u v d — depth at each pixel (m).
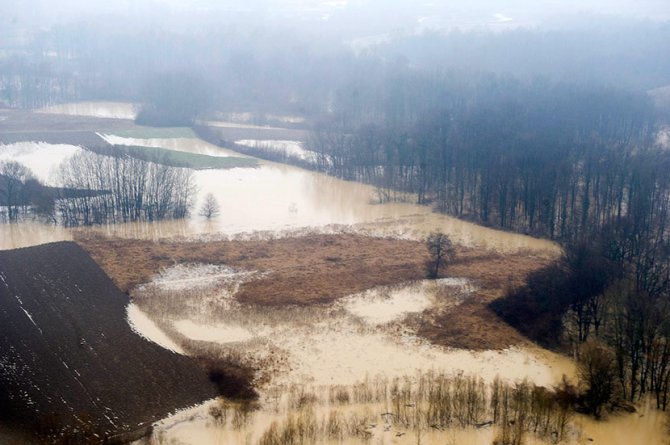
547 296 126.06
